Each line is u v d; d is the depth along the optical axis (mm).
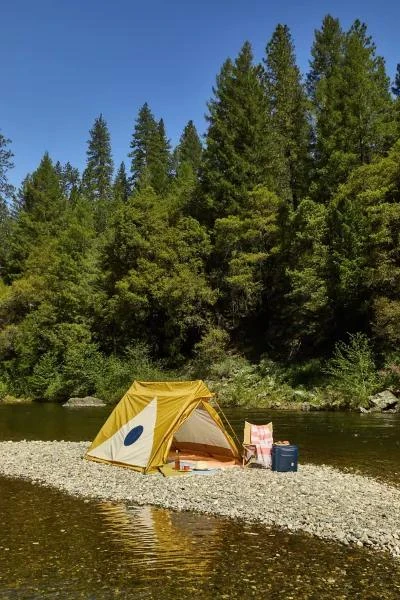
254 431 15664
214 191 49906
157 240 46406
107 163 95875
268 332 45281
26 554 8883
